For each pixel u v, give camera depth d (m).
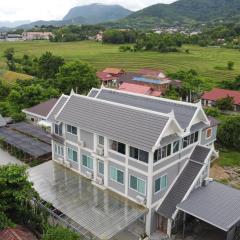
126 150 31.14
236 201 31.00
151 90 89.31
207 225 32.75
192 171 32.78
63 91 85.00
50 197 33.06
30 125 57.03
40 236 28.95
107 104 34.62
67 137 38.16
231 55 176.38
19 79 99.12
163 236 31.17
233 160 50.12
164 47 185.75
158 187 30.97
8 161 47.25
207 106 84.00
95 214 30.23
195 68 140.25
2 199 28.94
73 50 198.25
